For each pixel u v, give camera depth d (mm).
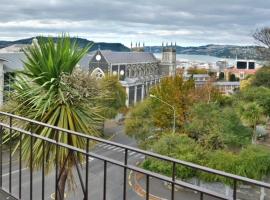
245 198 16234
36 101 7191
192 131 29781
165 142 26141
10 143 5188
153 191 19953
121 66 83438
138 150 3217
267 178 24766
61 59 7445
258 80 52094
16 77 7699
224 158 25031
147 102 35562
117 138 40156
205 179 15008
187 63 125125
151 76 97438
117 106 43750
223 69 113000
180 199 18156
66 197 13555
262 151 26359
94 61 79625
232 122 31438
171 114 33938
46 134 6785
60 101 7332
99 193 22188
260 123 36000
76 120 7312
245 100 37375
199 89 39500
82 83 7582
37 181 20625
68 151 6109
